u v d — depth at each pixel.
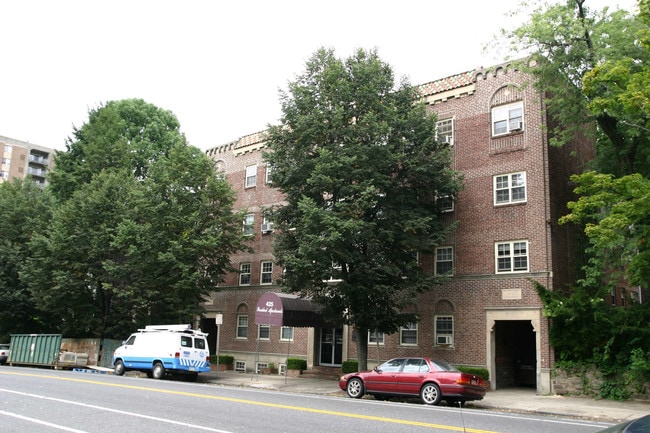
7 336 40.19
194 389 18.05
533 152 24.38
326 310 22.89
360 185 21.50
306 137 22.92
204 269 30.16
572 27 20.58
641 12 16.39
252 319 34.12
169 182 30.14
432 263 26.47
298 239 22.33
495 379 23.75
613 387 20.41
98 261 32.59
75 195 34.34
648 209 15.64
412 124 23.31
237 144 38.44
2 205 40.22
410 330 26.50
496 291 24.11
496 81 26.14
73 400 13.90
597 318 20.95
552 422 13.12
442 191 24.00
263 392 18.44
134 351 26.17
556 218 24.27
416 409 14.40
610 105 17.17
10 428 9.82
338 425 10.81
